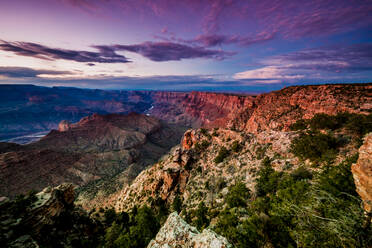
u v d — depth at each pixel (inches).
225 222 884.0
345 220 447.2
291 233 580.1
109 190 4488.2
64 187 1875.0
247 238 689.6
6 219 1247.5
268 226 663.8
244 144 2315.5
